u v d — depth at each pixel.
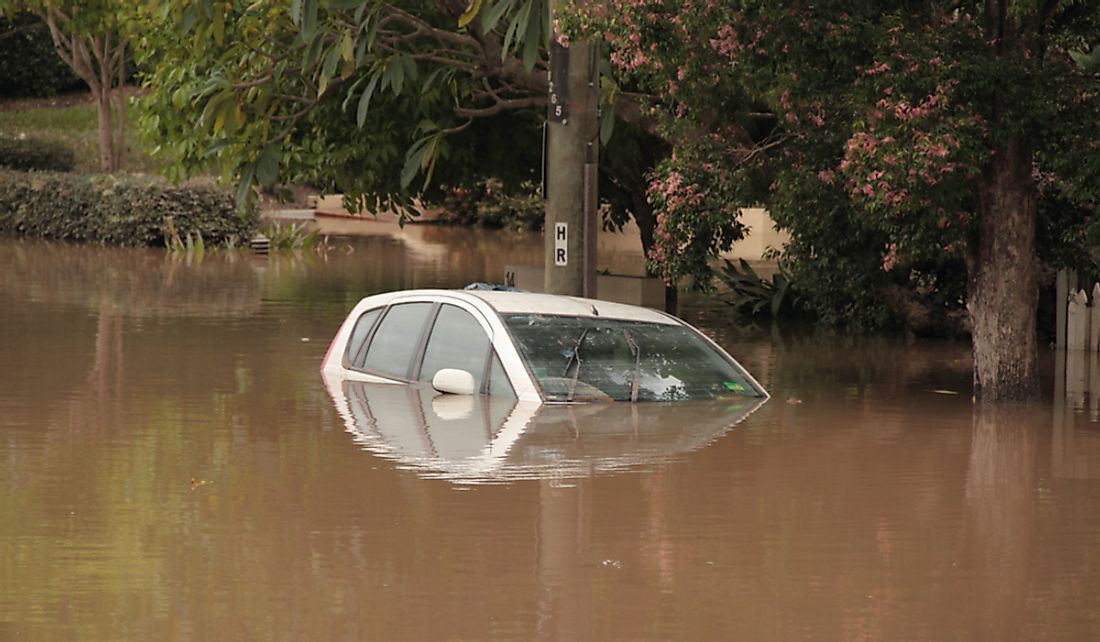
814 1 18.42
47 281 36.25
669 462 13.88
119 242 51.53
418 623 9.40
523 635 9.20
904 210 18.39
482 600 9.87
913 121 17.44
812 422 16.53
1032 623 9.62
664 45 19.12
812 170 21.64
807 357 24.47
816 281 29.19
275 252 49.00
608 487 12.88
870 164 17.89
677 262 23.88
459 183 33.34
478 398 16.61
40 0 54.94
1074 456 15.19
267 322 27.77
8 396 18.41
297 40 23.55
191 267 41.91
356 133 29.48
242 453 14.47
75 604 9.74
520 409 15.93
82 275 38.34
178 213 50.69
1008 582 10.53
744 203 22.88
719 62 19.50
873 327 29.44
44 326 26.36
